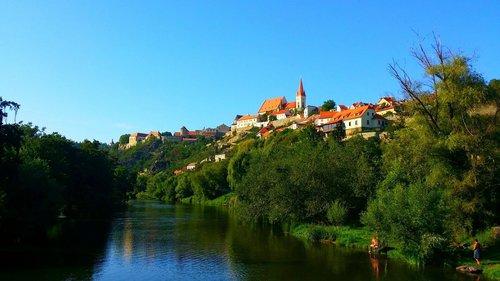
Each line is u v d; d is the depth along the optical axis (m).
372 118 152.00
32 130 92.75
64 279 36.56
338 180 67.88
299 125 194.88
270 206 73.31
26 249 50.53
